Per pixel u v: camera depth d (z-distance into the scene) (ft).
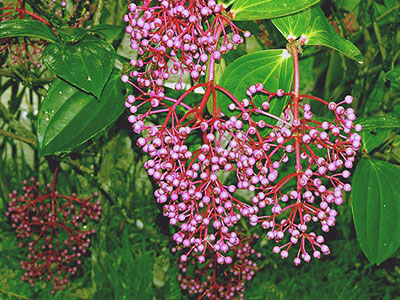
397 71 1.59
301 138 1.32
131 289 3.41
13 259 3.76
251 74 1.38
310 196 1.28
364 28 3.18
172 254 3.61
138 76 1.44
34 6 2.22
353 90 3.23
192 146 2.11
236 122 1.25
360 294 3.46
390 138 2.55
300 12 1.38
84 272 3.73
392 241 1.45
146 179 3.88
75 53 1.34
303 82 4.11
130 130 2.51
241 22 1.83
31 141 2.85
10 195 3.52
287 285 3.55
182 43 1.34
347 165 1.30
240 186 1.28
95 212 3.54
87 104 1.43
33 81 2.48
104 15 3.21
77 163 3.19
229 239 1.36
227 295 2.95
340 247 3.67
